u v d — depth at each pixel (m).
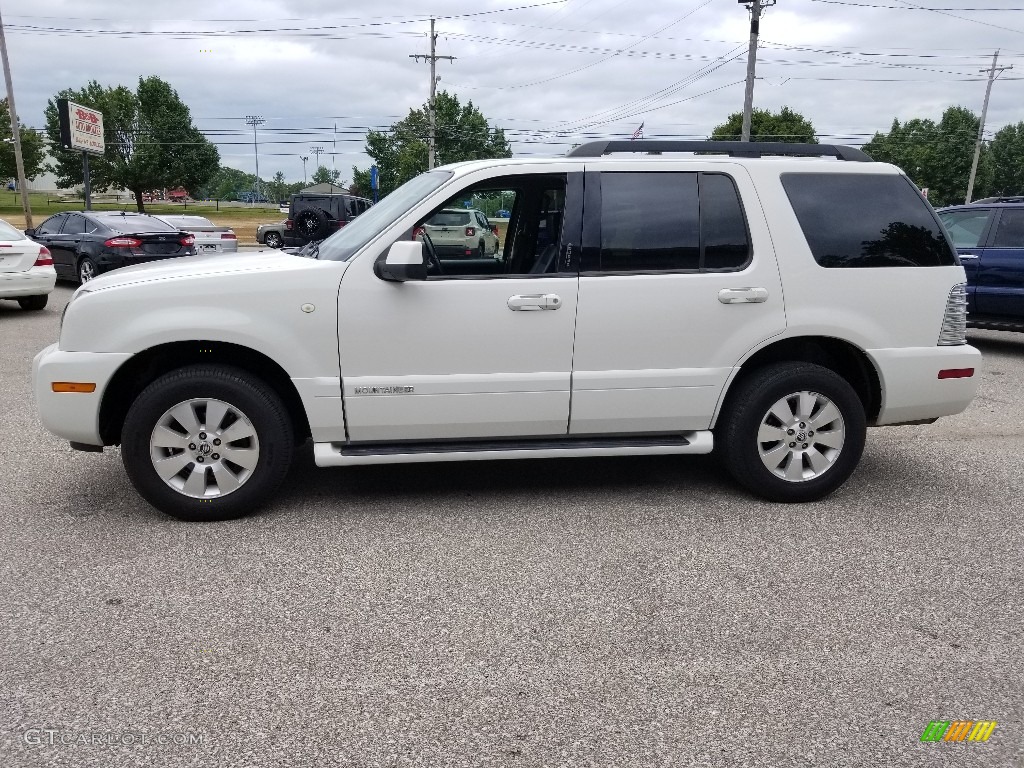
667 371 4.38
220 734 2.58
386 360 4.17
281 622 3.27
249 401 4.15
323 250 4.45
